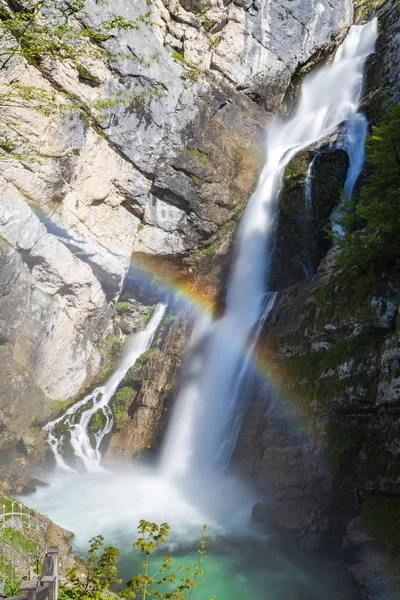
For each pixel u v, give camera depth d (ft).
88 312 85.92
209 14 97.40
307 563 45.88
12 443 70.33
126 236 89.04
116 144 82.38
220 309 89.92
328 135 98.89
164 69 85.87
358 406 50.14
